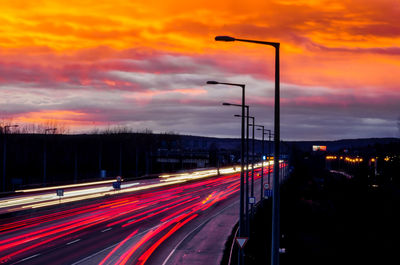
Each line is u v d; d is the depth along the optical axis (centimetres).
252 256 3319
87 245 3431
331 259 3694
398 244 4416
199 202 6981
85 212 5478
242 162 3042
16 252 3112
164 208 6122
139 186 9325
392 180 9550
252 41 1585
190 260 3019
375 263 3631
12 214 4941
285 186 11344
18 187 7931
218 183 11212
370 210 6775
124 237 3847
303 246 4203
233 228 4481
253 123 5006
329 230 5247
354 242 4584
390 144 11594
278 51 1580
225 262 2966
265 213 6462
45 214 5231
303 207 7562
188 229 4409
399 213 6309
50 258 2936
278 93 1573
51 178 10856
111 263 2842
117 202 6725
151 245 3525
